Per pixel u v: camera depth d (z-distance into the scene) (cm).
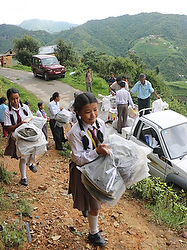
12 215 355
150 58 14850
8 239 291
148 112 885
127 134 674
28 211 368
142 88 927
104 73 2962
